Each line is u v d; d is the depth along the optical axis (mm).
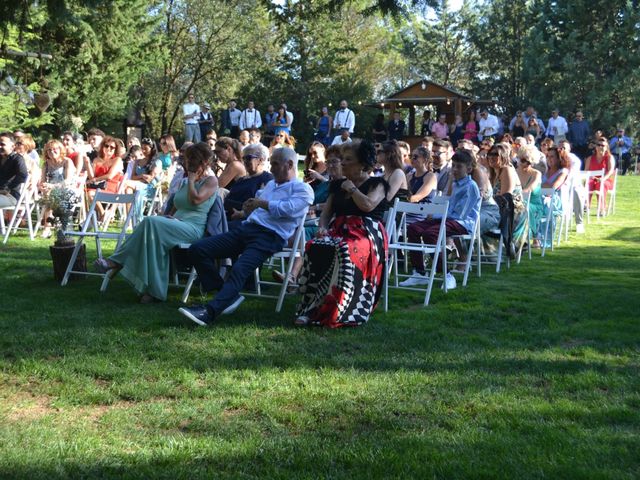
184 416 3826
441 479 3148
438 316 6078
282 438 3539
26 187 10008
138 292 6375
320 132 24047
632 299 6758
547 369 4637
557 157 10453
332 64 36219
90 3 8906
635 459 3336
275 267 8266
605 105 32250
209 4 34812
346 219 5844
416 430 3670
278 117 24516
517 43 42688
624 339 5359
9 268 7930
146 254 6281
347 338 5320
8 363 4609
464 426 3703
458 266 8328
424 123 28516
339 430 3688
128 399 4117
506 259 8891
